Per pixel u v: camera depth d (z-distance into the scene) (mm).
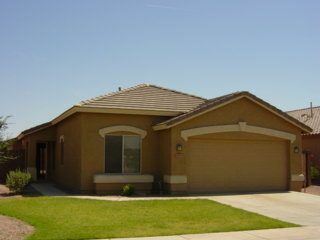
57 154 27344
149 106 21672
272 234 12023
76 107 20078
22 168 30969
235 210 15555
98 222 13031
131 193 19641
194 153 20750
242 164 21672
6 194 21219
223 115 21078
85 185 20203
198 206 16156
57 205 15992
